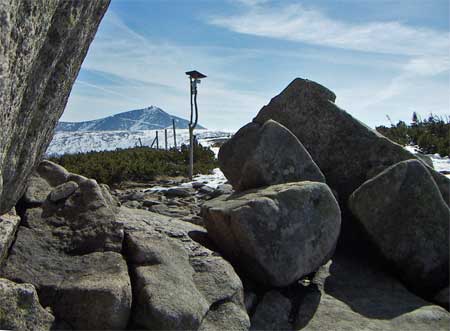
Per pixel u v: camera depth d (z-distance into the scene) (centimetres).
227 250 512
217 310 407
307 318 450
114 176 1273
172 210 862
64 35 364
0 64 268
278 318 445
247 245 469
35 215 441
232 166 653
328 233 507
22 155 397
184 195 1034
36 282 371
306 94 691
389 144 646
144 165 1348
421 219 544
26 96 350
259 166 570
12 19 275
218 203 535
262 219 472
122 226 438
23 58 306
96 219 437
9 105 310
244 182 589
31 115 371
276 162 576
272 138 581
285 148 582
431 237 543
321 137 676
